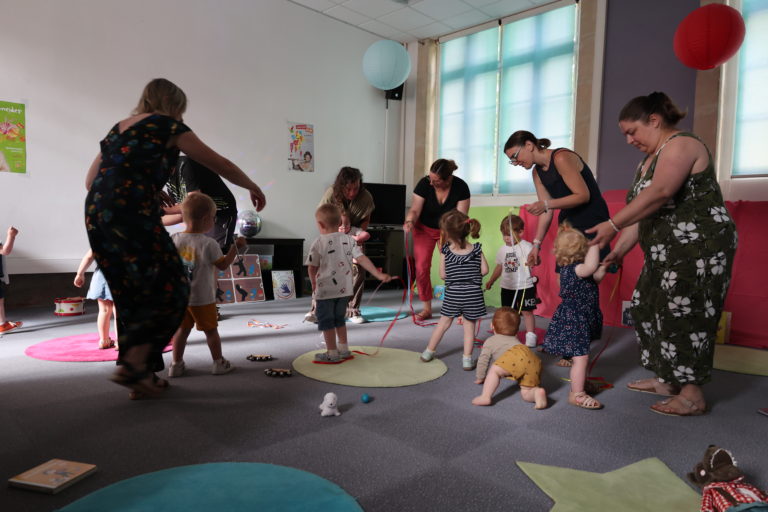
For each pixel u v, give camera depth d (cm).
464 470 142
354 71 636
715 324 190
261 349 290
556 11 544
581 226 263
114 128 160
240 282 502
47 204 424
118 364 147
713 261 184
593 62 502
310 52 589
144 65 466
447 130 656
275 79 561
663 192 178
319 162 605
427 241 392
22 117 407
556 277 415
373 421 180
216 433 166
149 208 151
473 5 559
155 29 471
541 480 135
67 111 428
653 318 202
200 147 159
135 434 164
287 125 573
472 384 229
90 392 207
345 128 630
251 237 525
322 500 121
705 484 132
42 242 423
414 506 122
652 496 128
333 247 259
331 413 184
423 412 191
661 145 192
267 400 200
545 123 559
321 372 240
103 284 274
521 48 577
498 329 226
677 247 188
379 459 148
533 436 170
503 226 330
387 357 273
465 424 179
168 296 152
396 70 548
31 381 222
